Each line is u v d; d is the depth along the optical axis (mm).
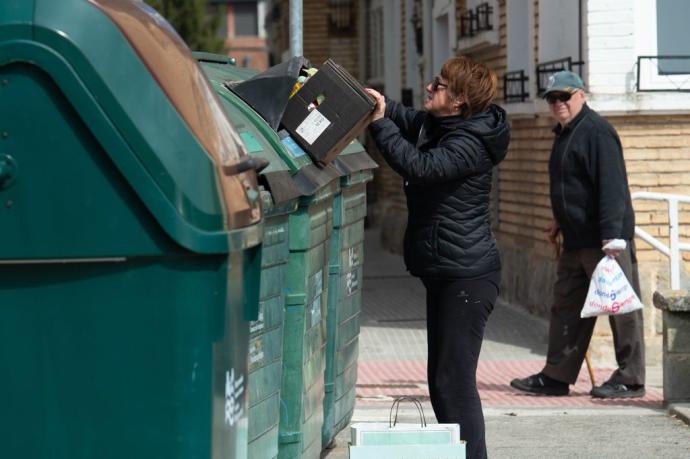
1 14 9047
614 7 26172
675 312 20578
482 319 14680
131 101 9055
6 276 9102
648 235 24000
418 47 48188
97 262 9070
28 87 8992
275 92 13820
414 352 27469
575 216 21281
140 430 9156
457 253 14492
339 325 16656
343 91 13836
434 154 14109
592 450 18141
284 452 14180
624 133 26422
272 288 13156
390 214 52156
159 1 79938
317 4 65938
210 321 9172
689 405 20516
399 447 12711
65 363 9133
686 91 26047
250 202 9867
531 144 31391
